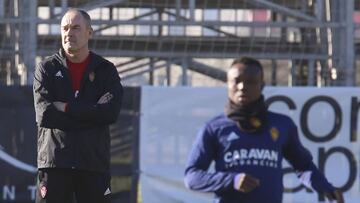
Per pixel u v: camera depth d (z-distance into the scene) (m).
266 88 31.28
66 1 34.28
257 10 41.09
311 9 38.50
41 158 22.30
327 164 31.27
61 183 22.20
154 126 31.03
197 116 31.14
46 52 33.50
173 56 34.06
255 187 16.69
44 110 21.66
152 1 39.44
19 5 34.78
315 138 31.25
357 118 31.22
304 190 30.88
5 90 30.62
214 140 17.38
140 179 30.94
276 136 17.47
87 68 22.30
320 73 34.56
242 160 17.19
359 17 43.66
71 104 21.72
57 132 22.05
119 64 39.66
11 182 30.61
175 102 31.11
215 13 41.75
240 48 36.78
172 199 31.03
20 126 30.62
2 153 30.59
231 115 17.41
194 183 17.06
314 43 35.75
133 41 37.22
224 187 16.69
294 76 37.44
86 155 22.08
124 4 38.94
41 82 22.12
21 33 32.25
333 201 18.27
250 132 17.28
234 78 17.36
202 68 39.94
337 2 33.47
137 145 30.97
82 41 22.06
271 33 39.19
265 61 45.06
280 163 17.59
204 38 37.41
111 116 22.05
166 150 31.05
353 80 32.62
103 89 22.30
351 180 31.22
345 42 32.62
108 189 22.61
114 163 30.88
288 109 31.30
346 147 31.22
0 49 33.94
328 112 31.27
